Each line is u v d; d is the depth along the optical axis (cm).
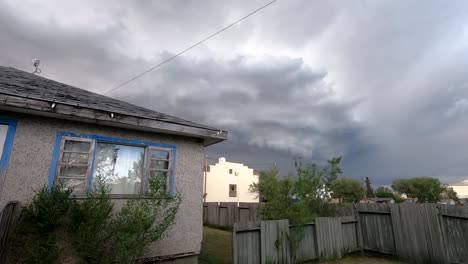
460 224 725
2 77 601
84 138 551
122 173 595
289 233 751
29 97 457
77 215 468
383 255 881
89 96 694
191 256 650
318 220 827
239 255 643
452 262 727
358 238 934
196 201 675
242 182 3516
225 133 714
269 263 688
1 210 450
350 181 4134
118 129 596
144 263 572
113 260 493
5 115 481
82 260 475
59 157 518
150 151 632
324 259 807
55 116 513
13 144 480
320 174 874
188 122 710
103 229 487
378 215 908
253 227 680
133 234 498
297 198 842
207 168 3312
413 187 4500
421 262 782
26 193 478
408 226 826
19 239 444
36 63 912
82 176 541
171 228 605
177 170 660
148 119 589
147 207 536
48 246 440
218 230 1503
